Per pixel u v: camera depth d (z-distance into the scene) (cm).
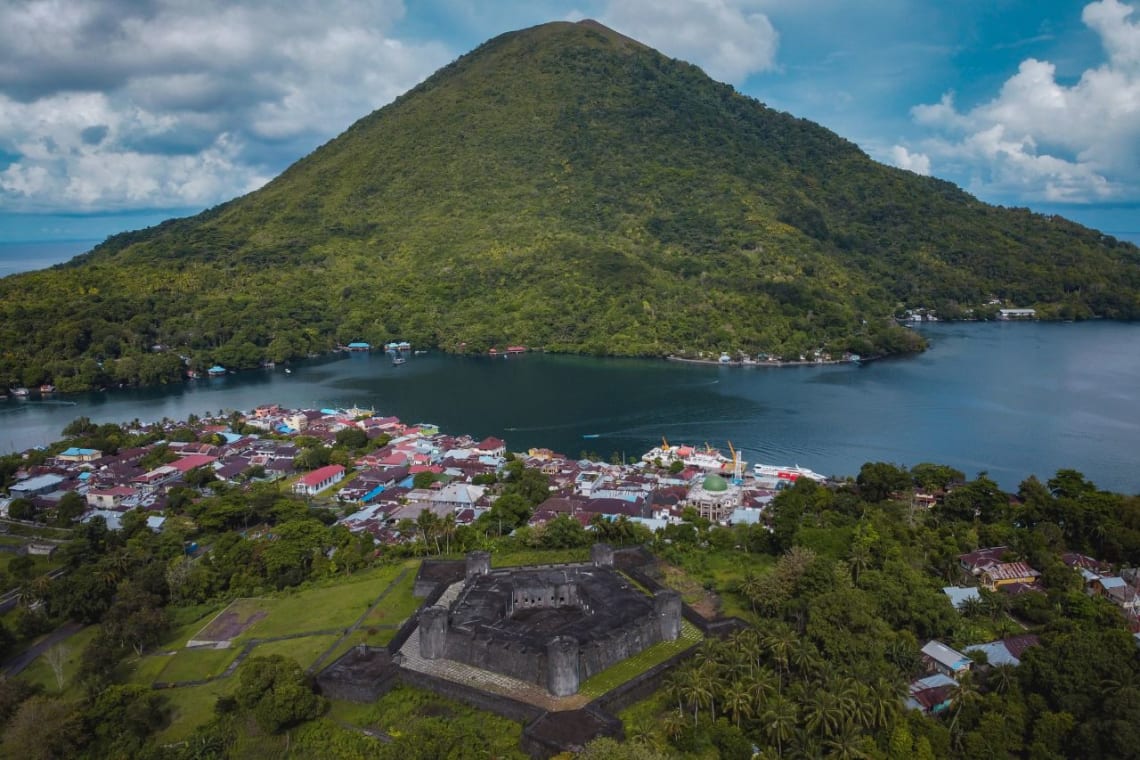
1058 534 18600
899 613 14500
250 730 12662
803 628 14562
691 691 11888
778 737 11244
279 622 16612
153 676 14638
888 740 11150
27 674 14850
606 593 15575
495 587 15900
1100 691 11431
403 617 16400
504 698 12588
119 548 19738
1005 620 15050
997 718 11419
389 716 12812
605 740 10825
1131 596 15688
